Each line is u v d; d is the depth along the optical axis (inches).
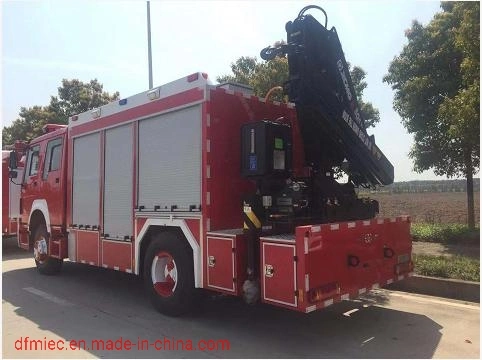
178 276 230.4
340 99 226.8
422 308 249.0
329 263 186.5
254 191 237.1
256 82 474.0
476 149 454.6
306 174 242.4
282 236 197.3
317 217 225.9
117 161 282.2
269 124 210.2
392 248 227.3
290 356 181.5
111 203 285.4
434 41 502.0
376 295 279.4
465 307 249.6
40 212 373.1
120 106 281.6
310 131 237.1
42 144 375.9
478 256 347.9
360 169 246.2
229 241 205.2
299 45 215.6
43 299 278.8
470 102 358.9
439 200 1414.9
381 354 183.0
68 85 971.3
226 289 206.1
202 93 223.9
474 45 361.7
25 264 419.2
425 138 517.7
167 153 243.4
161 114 249.0
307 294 175.6
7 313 248.1
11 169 404.8
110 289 306.5
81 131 320.5
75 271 376.5
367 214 250.5
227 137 229.3
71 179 328.8
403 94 530.9
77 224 320.2
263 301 190.2
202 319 232.1
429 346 191.5
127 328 219.5
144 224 255.4
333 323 223.8
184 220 229.5
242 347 191.9
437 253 369.1
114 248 281.3
